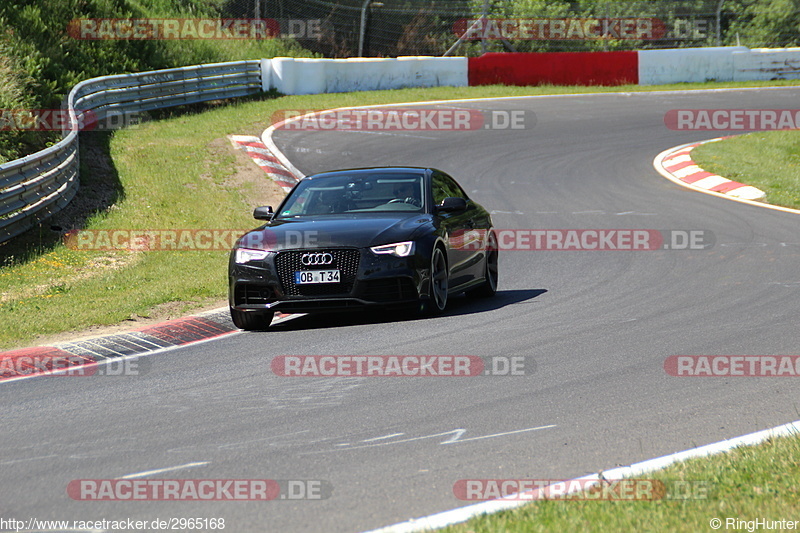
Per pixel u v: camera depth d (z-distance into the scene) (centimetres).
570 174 7312
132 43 10662
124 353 2897
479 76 12388
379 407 2086
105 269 4575
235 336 3116
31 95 7756
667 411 1975
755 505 1316
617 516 1290
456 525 1304
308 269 3066
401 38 14375
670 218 5547
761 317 2952
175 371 2589
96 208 5844
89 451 1853
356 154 7981
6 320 3403
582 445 1759
